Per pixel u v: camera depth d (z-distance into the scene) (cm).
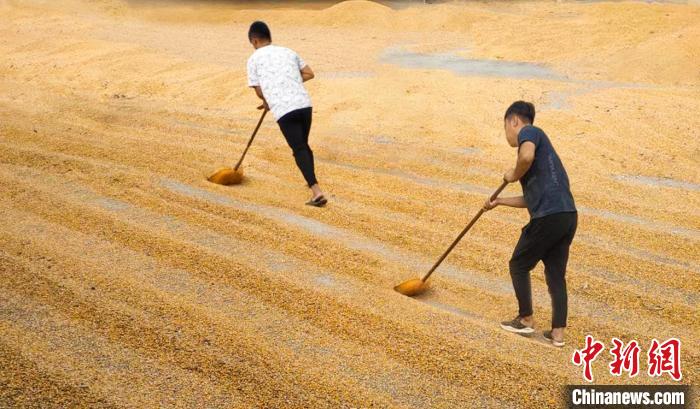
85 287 529
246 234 643
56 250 587
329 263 598
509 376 455
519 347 489
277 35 1777
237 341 471
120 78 1327
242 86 1263
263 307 518
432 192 793
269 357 456
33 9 2009
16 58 1474
